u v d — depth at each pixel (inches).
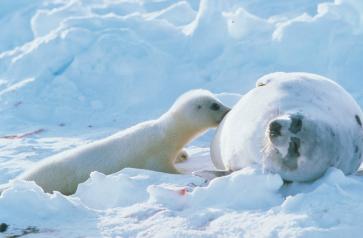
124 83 1077.8
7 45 1386.6
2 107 1057.5
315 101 543.8
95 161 660.1
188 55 1133.7
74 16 1350.9
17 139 893.8
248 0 1298.0
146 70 1085.1
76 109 1034.7
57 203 491.2
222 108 714.2
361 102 924.6
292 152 509.7
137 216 476.1
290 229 426.6
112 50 1119.0
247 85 1024.9
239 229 441.1
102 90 1077.1
